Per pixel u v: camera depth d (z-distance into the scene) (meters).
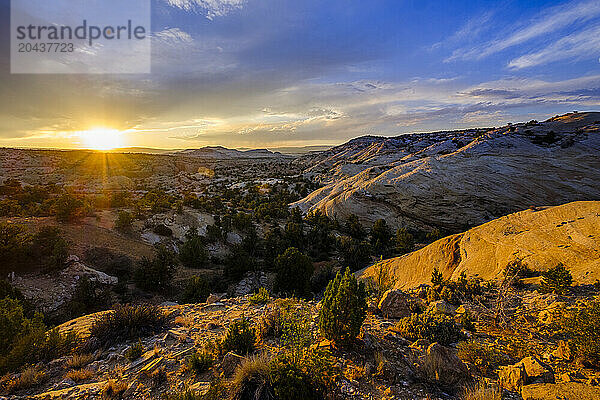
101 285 30.17
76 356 8.29
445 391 6.02
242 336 7.86
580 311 8.03
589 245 18.27
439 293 13.80
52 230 32.38
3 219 39.19
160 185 145.25
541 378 6.09
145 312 10.59
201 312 12.59
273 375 5.69
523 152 95.75
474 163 89.81
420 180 84.31
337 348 7.47
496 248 23.73
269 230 62.78
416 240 71.50
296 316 8.97
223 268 41.38
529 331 9.33
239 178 178.00
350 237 69.31
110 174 164.88
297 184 126.88
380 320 10.23
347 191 90.44
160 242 46.16
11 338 8.27
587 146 91.56
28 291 25.62
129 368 7.62
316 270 44.50
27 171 149.12
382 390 5.96
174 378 6.85
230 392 5.75
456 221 77.38
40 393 6.68
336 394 5.74
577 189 76.50
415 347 7.82
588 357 6.87
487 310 11.25
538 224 23.89
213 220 61.69
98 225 44.09
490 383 6.27
